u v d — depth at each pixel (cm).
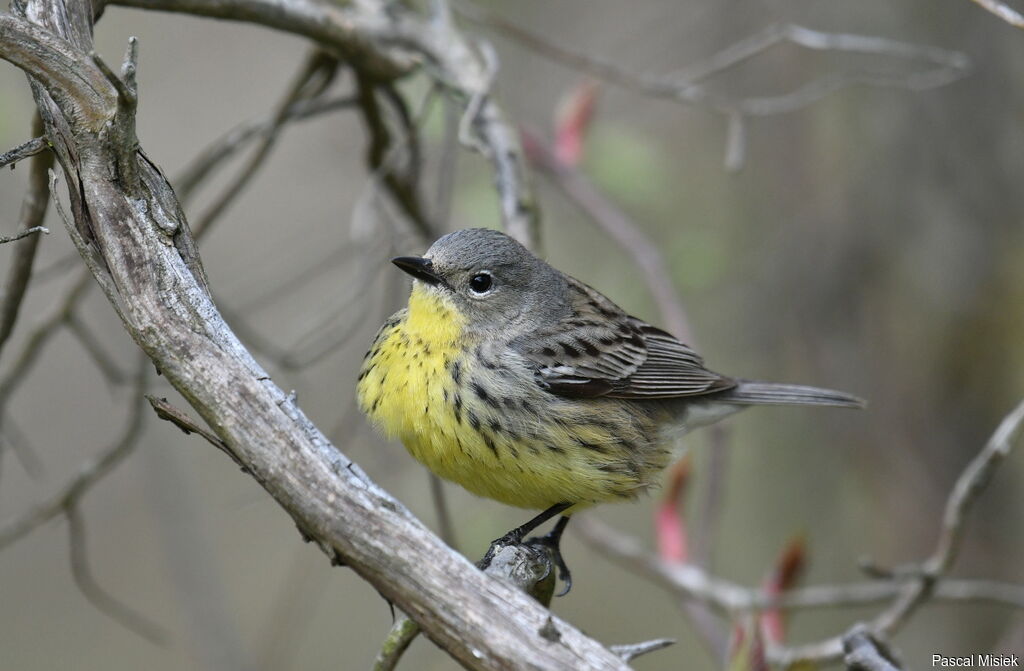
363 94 1017
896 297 1369
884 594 983
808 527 1436
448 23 989
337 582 1580
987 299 1346
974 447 1366
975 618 1359
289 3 843
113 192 543
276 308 1429
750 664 707
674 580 988
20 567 1599
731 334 1430
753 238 1413
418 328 866
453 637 496
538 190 1391
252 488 1312
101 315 1284
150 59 1530
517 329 902
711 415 1062
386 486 1216
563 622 496
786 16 1377
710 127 1446
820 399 1069
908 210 1345
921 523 1370
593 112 1180
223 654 1266
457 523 1170
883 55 1333
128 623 1338
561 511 902
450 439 844
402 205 1084
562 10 1465
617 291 1315
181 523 1286
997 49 1302
